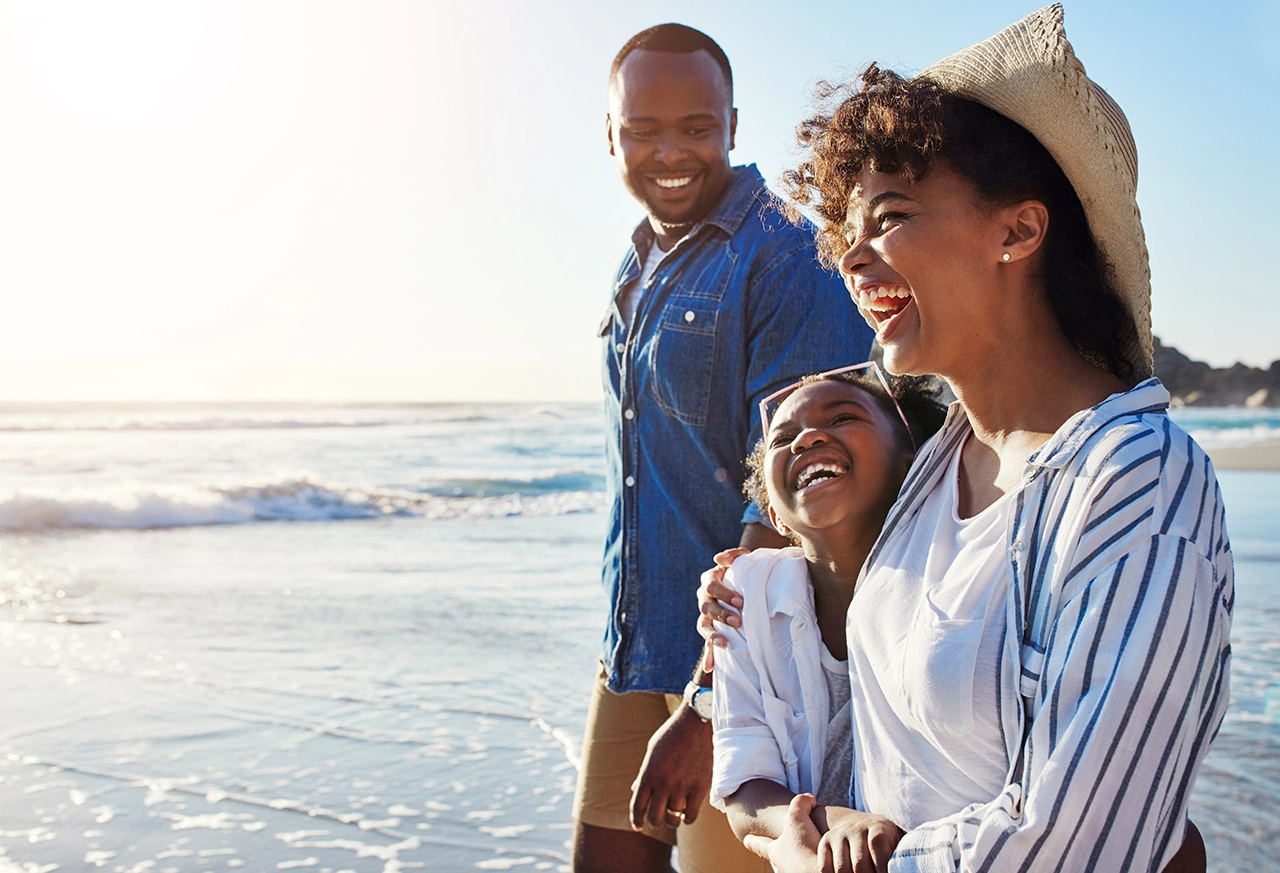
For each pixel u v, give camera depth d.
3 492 13.77
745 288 2.47
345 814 4.15
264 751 4.87
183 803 4.29
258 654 6.57
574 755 4.74
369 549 11.20
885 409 1.79
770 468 1.74
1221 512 1.20
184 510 13.98
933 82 1.40
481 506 15.66
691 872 2.39
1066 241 1.35
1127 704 1.07
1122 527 1.13
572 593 8.41
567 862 3.71
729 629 1.75
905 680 1.30
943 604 1.29
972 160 1.33
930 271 1.35
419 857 3.76
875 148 1.38
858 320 2.43
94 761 4.77
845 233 1.54
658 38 2.69
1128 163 1.33
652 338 2.56
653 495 2.57
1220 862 3.26
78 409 56.81
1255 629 5.96
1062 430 1.25
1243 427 27.92
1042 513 1.23
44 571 9.94
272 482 15.69
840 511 1.66
